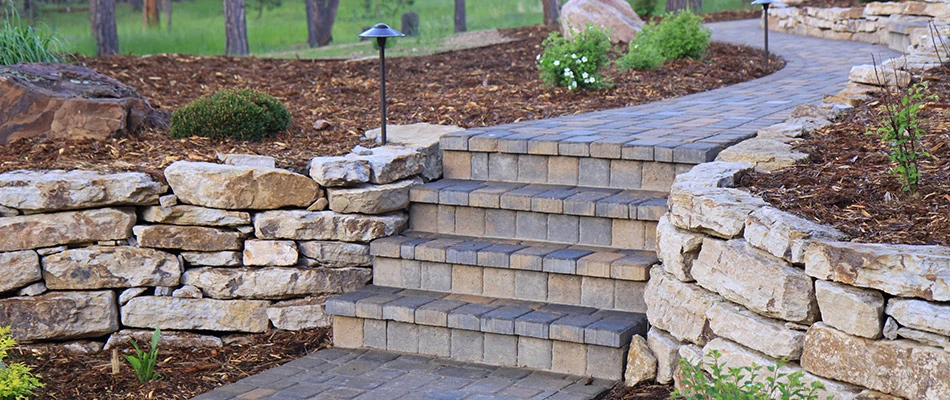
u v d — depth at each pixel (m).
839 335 3.59
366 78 11.09
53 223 5.42
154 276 5.57
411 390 4.76
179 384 4.99
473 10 29.39
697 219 4.32
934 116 5.79
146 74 10.68
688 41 11.30
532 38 14.76
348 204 5.66
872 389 3.50
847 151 5.20
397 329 5.35
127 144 6.61
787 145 5.38
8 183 5.36
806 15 15.84
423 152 6.11
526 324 4.95
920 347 3.36
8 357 5.30
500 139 6.05
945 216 3.96
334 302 5.42
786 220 3.87
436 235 5.85
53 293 5.48
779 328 3.83
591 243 5.50
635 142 5.74
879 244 3.57
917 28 11.58
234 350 5.54
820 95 8.39
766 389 3.83
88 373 5.15
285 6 34.47
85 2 33.31
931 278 3.33
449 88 10.05
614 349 4.81
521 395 4.65
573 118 7.25
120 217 5.52
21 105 6.71
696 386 3.73
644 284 5.03
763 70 10.71
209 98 7.10
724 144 5.67
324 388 4.82
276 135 7.07
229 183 5.54
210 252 5.63
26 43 8.41
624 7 14.20
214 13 32.16
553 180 5.95
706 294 4.27
